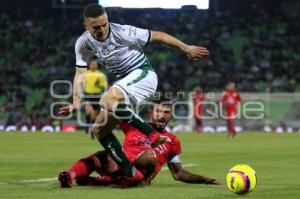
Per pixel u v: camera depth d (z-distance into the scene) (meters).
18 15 93.88
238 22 93.75
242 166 15.43
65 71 84.75
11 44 90.19
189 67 85.75
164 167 24.66
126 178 16.75
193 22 93.06
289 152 36.47
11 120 75.81
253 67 87.19
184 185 17.83
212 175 22.69
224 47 89.94
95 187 16.89
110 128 16.62
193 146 42.69
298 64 88.06
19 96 80.06
